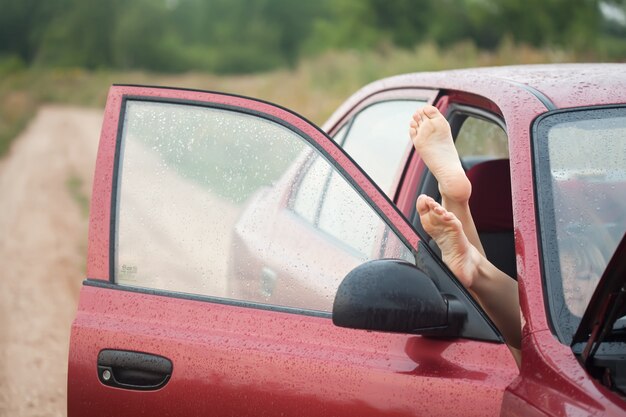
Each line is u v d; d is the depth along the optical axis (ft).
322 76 102.27
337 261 8.59
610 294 7.37
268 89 106.93
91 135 121.19
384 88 13.83
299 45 416.87
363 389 7.92
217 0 435.12
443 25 214.69
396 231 8.38
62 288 31.07
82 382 8.89
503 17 184.75
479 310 7.95
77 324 8.96
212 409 8.44
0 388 20.68
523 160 8.68
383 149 12.83
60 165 78.95
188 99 9.21
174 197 9.11
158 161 9.20
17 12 483.51
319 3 418.72
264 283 8.79
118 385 8.77
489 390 7.55
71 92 246.47
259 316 8.64
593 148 8.71
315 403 8.06
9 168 78.84
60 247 38.88
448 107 11.74
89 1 437.58
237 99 9.14
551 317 7.76
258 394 8.27
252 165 9.05
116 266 9.10
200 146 9.14
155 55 425.28
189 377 8.52
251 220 8.99
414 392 7.74
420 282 7.61
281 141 8.98
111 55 437.17
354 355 8.12
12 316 27.35
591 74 10.21
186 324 8.75
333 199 8.82
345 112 14.79
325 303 8.53
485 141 13.26
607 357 7.62
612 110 9.08
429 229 8.49
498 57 86.84
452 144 9.18
